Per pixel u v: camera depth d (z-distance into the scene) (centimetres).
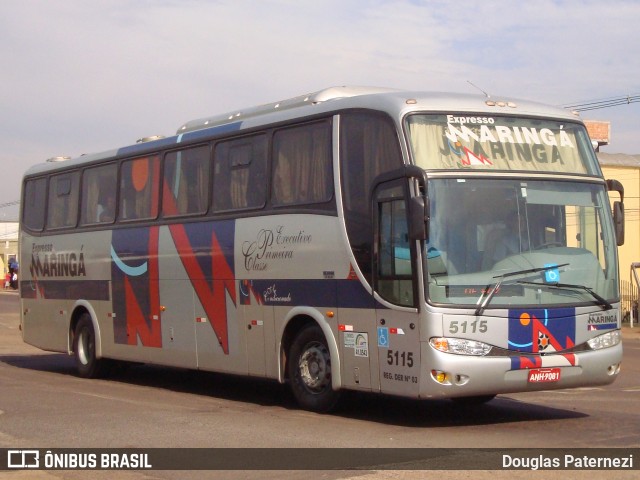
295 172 1232
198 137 1430
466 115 1099
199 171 1423
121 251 1600
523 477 802
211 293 1376
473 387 1023
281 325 1239
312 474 819
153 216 1523
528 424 1115
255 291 1287
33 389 1499
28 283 1912
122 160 1623
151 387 1559
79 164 1755
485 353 1030
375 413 1204
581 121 1180
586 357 1082
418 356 1031
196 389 1525
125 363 1722
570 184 1127
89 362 1698
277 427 1077
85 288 1709
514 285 1056
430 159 1065
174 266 1460
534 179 1103
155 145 1534
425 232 1010
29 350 2447
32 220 1911
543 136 1138
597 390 1505
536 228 1089
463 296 1032
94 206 1697
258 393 1462
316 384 1201
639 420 1152
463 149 1082
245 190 1323
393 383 1069
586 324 1091
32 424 1105
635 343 2883
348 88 1263
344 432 1041
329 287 1162
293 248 1220
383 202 1086
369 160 1114
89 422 1120
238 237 1323
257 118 1318
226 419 1145
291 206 1232
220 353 1359
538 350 1057
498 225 1069
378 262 1090
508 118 1123
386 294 1077
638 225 4128
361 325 1114
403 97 1098
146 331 1532
